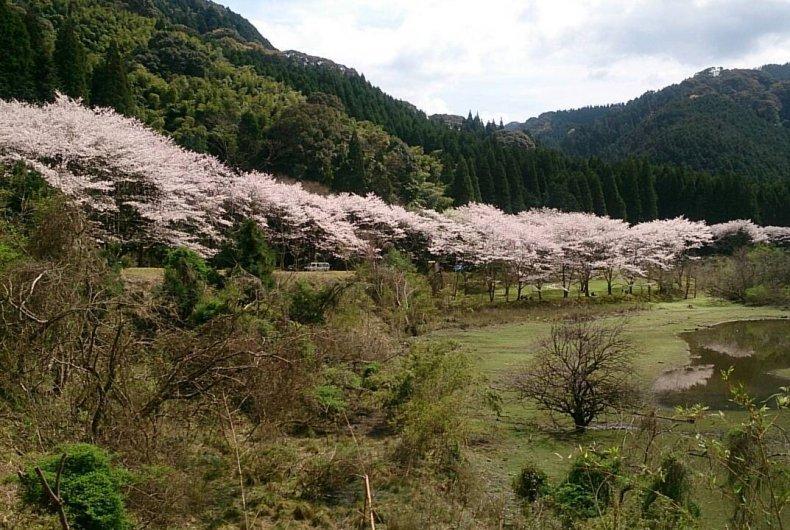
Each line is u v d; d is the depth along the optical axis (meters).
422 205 50.66
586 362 11.27
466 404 10.91
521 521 7.24
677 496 5.74
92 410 7.00
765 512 3.57
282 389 8.42
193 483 7.17
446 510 7.62
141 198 22.28
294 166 46.72
